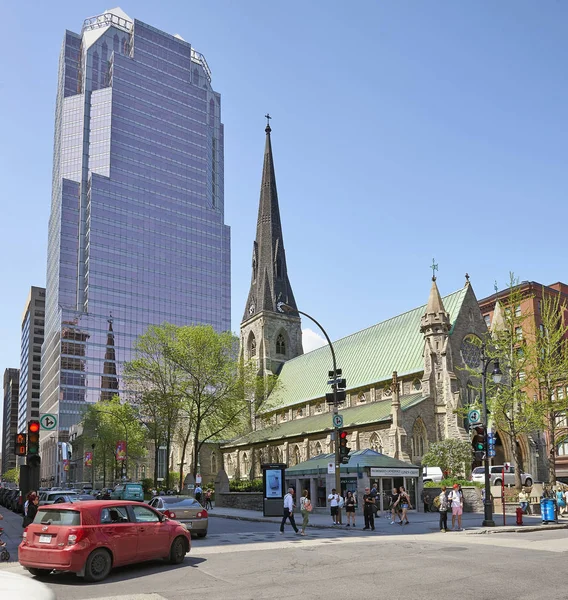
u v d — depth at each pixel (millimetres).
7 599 6309
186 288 198875
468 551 23219
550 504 36375
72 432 163250
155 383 73125
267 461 88375
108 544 19109
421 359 72125
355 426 70062
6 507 79125
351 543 27000
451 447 61250
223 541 29312
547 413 57625
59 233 187125
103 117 195750
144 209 195000
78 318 175250
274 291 114062
